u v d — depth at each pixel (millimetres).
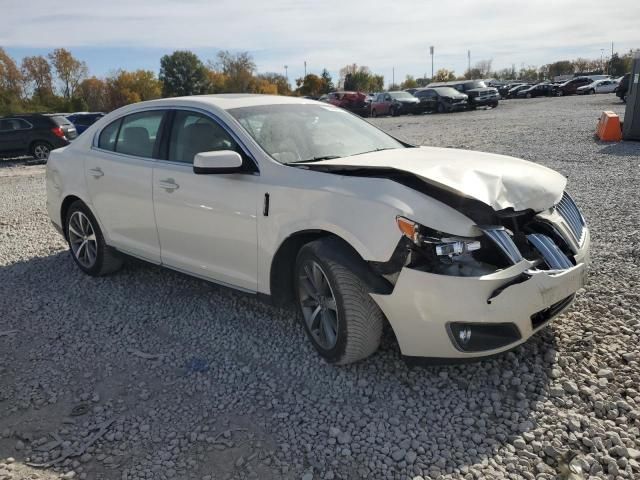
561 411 2877
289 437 2812
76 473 2631
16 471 2660
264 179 3568
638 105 12336
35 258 5984
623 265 4711
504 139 14602
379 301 3023
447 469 2518
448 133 17641
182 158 4184
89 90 76312
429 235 2881
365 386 3191
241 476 2551
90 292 4914
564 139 13695
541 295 2930
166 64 76062
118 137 4828
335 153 3988
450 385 3162
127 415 3070
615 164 9719
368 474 2523
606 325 3666
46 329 4219
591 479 2398
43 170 14797
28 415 3121
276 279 3584
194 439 2826
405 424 2852
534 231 3273
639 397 2912
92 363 3674
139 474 2596
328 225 3158
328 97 36094
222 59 79438
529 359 3348
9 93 69250
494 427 2783
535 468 2494
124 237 4762
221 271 3969
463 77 103062
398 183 3080
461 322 2836
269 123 4023
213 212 3844
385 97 32688
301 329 3947
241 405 3107
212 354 3701
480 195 2959
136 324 4211
